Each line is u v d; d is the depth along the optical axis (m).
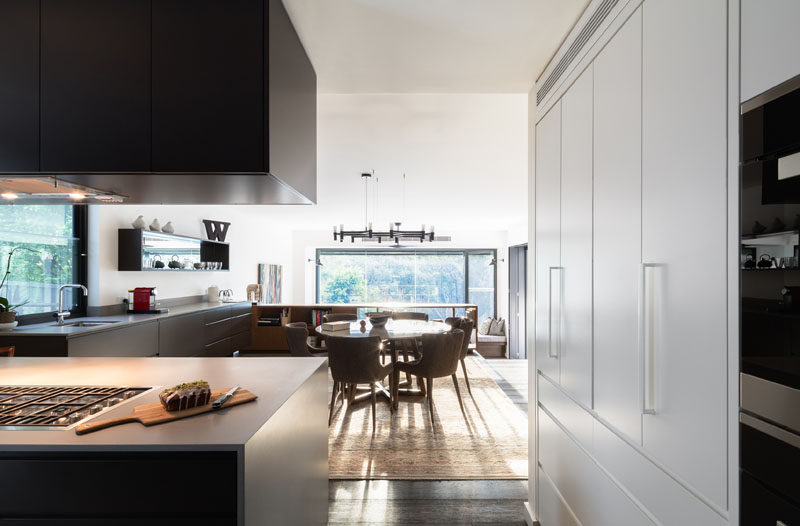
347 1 1.55
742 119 0.85
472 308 6.79
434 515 2.33
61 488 1.11
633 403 1.26
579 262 1.65
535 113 2.21
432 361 3.74
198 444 1.07
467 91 2.34
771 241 0.78
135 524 1.12
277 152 1.57
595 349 1.51
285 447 1.44
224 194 1.89
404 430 3.54
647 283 1.18
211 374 1.82
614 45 1.38
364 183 5.32
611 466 1.40
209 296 6.04
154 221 4.79
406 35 1.77
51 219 3.74
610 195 1.40
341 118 3.17
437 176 4.95
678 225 1.05
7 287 3.34
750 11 0.84
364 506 2.42
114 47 1.50
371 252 10.94
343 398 4.05
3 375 1.77
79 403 1.39
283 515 1.42
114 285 4.34
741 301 0.85
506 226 9.79
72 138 1.50
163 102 1.49
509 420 3.78
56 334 2.78
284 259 9.98
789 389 0.74
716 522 0.93
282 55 1.60
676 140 1.06
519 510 2.39
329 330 4.24
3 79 1.51
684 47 1.03
